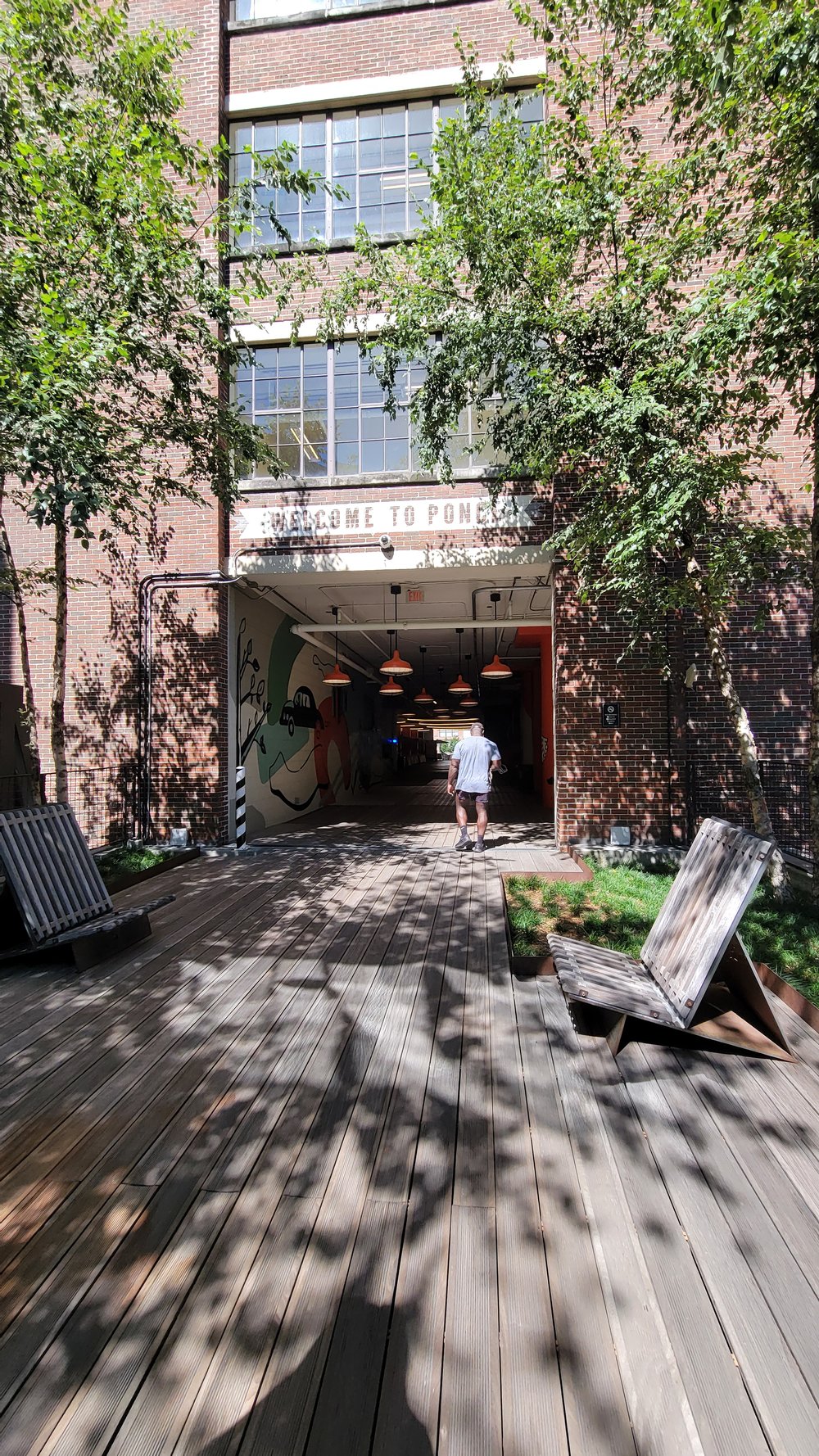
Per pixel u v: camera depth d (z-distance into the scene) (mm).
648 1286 1998
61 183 5617
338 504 8977
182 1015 3797
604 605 8383
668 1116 2842
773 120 4754
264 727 11328
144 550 9117
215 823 9000
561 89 5730
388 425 9055
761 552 6148
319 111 9234
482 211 5660
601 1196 2369
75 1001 3986
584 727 8391
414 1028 3629
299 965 4531
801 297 4367
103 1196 2381
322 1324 1884
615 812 8328
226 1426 1625
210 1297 1970
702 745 8336
